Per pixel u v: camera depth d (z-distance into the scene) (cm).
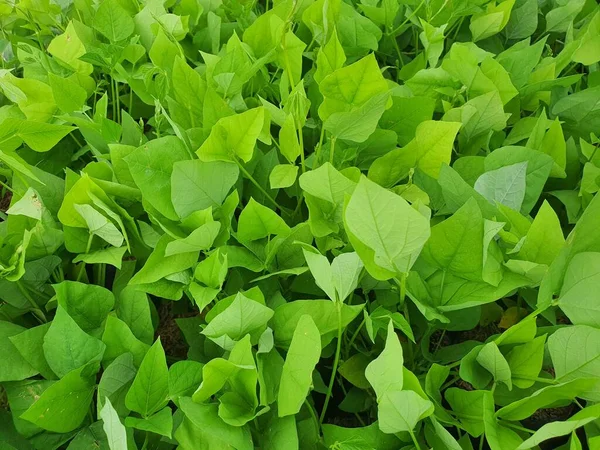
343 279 45
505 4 75
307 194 52
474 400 44
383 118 61
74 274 59
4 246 55
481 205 51
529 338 45
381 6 83
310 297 58
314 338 41
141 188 53
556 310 57
